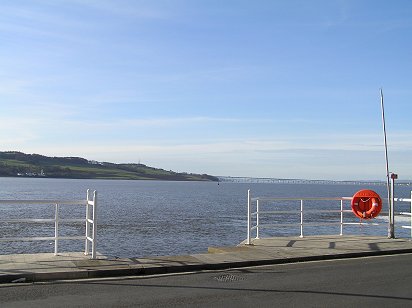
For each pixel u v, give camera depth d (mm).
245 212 53406
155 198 85750
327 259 12602
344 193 130125
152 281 9680
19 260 11219
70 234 30875
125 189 135875
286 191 148125
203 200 81812
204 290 8828
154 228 34594
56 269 10148
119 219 41750
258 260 11742
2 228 34125
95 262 11039
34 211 51531
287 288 9000
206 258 11852
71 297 8234
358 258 12805
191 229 34250
